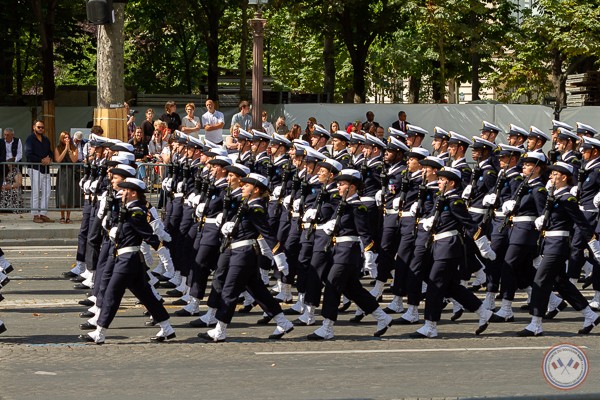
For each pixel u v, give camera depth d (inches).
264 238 885.2
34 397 681.6
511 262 1001.5
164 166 1605.6
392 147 1119.0
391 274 1193.4
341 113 2383.1
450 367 794.8
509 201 994.1
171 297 1121.4
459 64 3341.5
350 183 906.7
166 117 1882.4
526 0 3833.7
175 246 1163.9
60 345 864.3
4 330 885.2
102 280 905.5
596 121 2407.7
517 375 764.0
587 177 1141.1
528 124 2411.4
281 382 735.1
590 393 687.1
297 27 3029.0
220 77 3080.7
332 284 910.4
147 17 3218.5
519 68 3149.6
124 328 951.6
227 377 751.7
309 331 954.7
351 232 909.8
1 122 2596.0
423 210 976.9
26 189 1660.9
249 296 1058.1
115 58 1588.3
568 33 2856.8
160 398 682.8
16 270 1283.2
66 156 1690.5
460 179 927.0
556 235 935.0
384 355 842.8
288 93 2866.6
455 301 1025.5
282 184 1151.6
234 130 1407.5
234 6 2851.9
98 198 1083.9
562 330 972.6
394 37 3257.9
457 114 2400.3
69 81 3966.5
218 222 902.4
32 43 3265.3
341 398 685.9
